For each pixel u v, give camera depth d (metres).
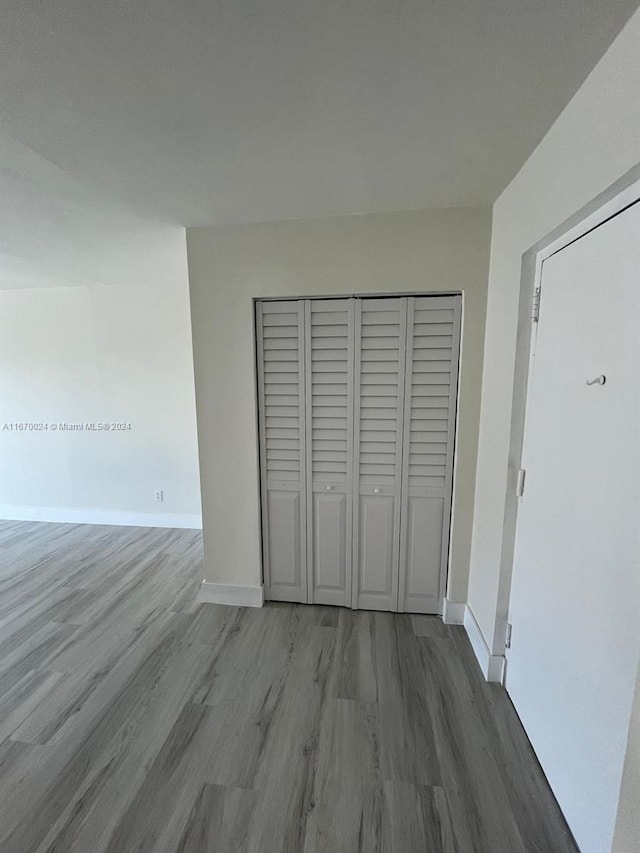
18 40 0.90
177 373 3.45
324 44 0.92
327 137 1.29
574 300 1.19
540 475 1.40
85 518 3.78
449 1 0.82
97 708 1.63
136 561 3.00
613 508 0.99
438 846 1.14
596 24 0.86
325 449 2.18
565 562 1.22
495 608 1.70
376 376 2.07
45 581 2.70
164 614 2.29
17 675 1.82
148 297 3.38
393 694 1.68
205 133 1.27
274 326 2.11
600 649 1.03
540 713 1.37
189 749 1.45
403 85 1.05
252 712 1.60
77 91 1.07
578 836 1.12
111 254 2.52
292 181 1.59
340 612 2.28
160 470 3.62
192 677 1.80
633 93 0.85
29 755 1.42
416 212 1.88
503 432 1.64
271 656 1.92
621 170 0.90
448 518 2.13
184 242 2.30
